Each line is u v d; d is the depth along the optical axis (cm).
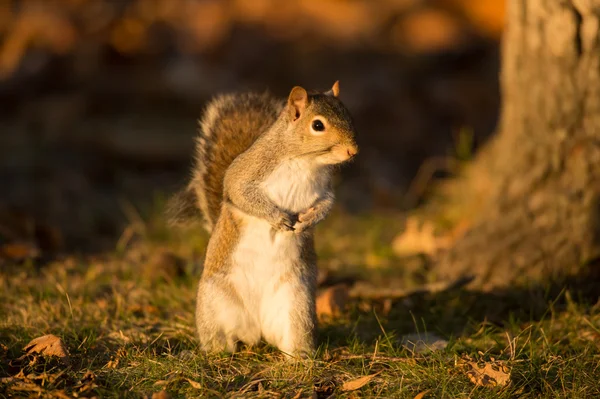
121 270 1153
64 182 1681
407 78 2180
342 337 921
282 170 837
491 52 2322
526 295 1027
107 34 2184
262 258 839
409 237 1300
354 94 2084
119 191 1694
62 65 2075
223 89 2044
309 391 757
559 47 1048
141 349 855
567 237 1062
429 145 1978
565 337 915
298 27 2312
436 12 2439
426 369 795
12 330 889
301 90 823
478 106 2094
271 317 848
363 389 766
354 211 1600
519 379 790
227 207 855
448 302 1034
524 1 1076
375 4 2455
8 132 1878
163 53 2188
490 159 1406
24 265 1169
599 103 1048
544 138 1079
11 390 723
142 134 1853
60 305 977
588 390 774
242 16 2306
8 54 2117
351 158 833
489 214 1133
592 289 1026
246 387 764
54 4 2278
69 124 1902
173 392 752
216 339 845
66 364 798
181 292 1055
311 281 854
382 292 1055
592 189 1056
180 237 1346
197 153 958
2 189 1631
